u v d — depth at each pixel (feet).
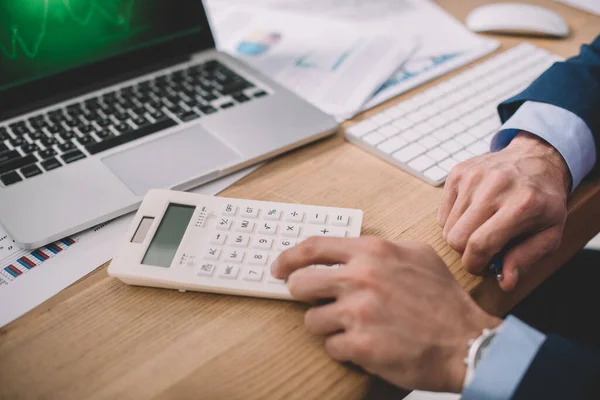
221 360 1.28
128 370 1.26
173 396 1.21
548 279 2.53
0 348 1.32
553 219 1.57
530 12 2.72
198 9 2.32
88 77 2.14
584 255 2.64
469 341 1.28
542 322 2.36
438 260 1.43
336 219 1.58
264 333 1.34
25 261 1.56
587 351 1.26
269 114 2.07
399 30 2.79
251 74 2.31
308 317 1.33
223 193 1.79
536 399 1.22
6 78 1.98
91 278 1.51
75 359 1.29
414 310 1.29
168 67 2.31
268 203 1.63
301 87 2.36
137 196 1.70
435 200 1.75
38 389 1.23
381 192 1.79
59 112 2.04
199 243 1.51
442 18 2.90
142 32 2.22
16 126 1.97
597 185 1.85
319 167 1.91
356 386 1.24
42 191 1.72
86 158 1.84
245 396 1.21
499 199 1.55
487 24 2.73
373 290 1.29
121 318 1.38
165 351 1.30
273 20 2.93
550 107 1.90
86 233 1.65
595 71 1.98
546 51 2.57
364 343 1.22
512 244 1.57
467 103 2.21
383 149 1.94
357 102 2.24
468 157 1.92
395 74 2.45
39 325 1.37
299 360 1.28
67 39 2.07
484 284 1.49
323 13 2.99
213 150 1.89
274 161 1.94
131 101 2.11
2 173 1.78
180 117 2.04
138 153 1.87
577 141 1.81
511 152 1.79
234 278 1.42
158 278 1.42
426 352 1.25
